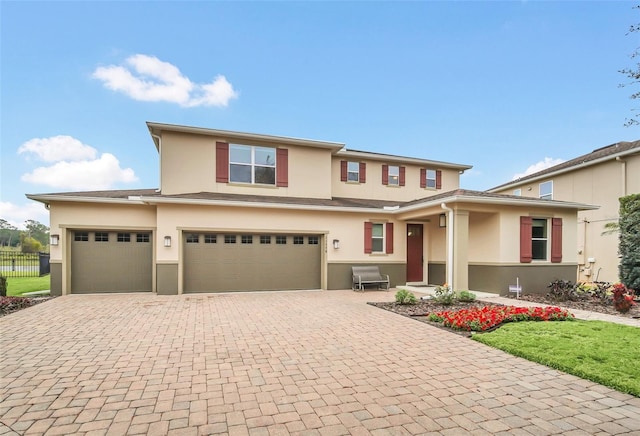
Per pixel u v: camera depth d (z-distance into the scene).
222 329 6.14
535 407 3.20
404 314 7.47
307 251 11.92
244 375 3.96
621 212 11.20
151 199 9.94
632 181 12.73
